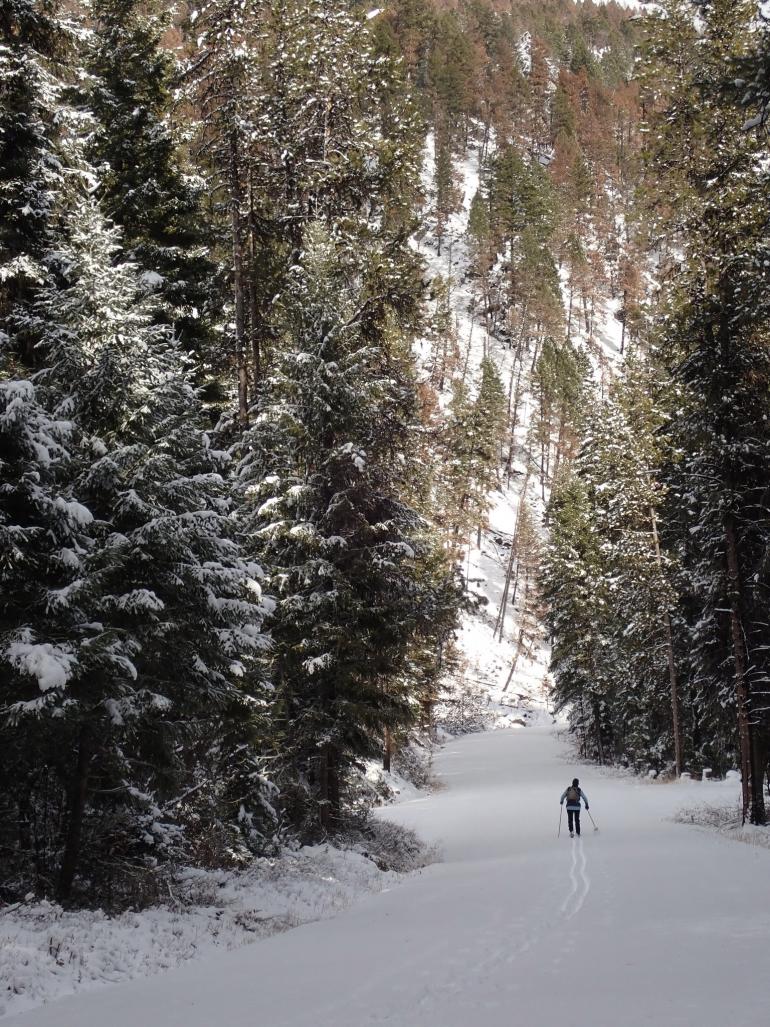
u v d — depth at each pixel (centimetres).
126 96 2097
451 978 811
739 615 2297
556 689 5259
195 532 1295
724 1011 624
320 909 1395
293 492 1989
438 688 4872
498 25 17500
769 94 1269
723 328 2294
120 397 1291
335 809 2078
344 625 2008
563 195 13475
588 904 1199
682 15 2373
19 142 1546
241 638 1396
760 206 1933
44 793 1255
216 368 2311
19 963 864
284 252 2564
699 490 2428
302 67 2500
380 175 2417
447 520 6988
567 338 10912
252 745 1717
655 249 2611
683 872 1445
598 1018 629
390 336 2406
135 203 2044
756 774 2259
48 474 1110
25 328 1395
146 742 1286
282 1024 684
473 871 1750
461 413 7625
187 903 1285
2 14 1577
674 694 3459
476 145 15150
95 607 1108
